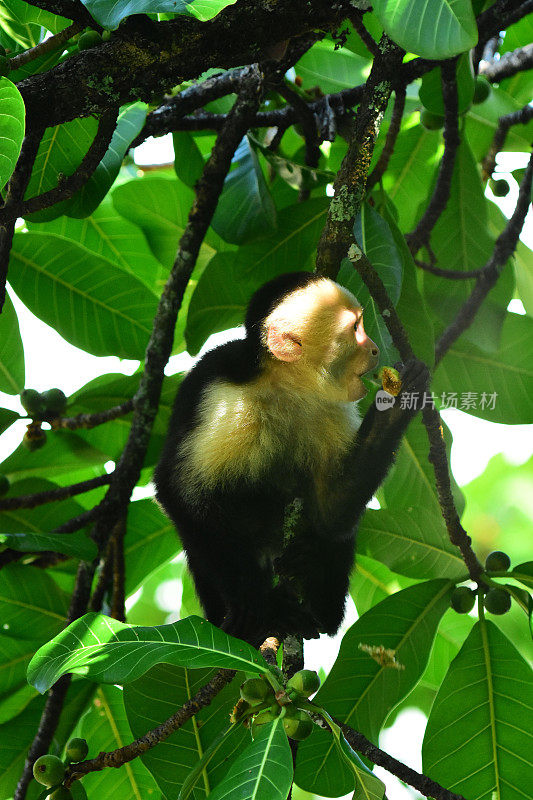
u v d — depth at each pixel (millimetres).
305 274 8711
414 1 5781
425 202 10578
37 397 9500
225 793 5340
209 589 9453
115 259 11859
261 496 8781
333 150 11266
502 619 11242
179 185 11172
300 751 7246
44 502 9062
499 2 9125
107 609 9648
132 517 10086
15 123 5996
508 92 11438
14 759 8297
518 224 9109
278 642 7555
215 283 10094
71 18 6691
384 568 10547
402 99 9039
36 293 10156
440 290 9922
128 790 8414
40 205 7152
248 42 6996
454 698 7281
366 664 7750
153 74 6918
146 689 7086
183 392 9102
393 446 7996
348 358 8461
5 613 8914
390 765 6395
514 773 7047
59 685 7844
